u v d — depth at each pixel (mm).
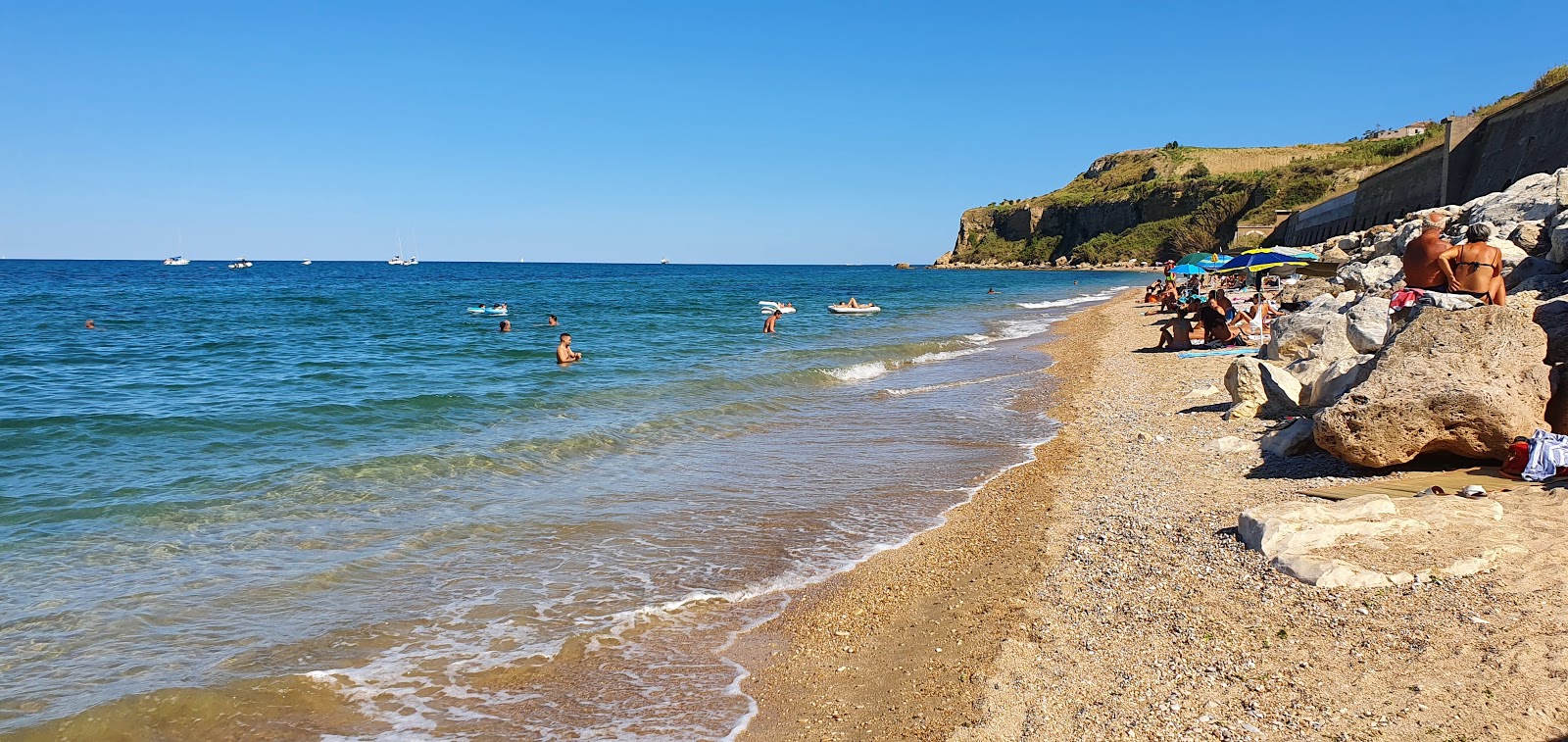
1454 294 10883
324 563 7879
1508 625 4820
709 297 63156
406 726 5266
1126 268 137625
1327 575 5738
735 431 14062
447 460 11562
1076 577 6840
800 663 6020
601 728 5238
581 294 66938
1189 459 10328
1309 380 12102
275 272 133000
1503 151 36844
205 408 15125
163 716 5305
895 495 10203
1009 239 182750
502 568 7836
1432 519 6305
